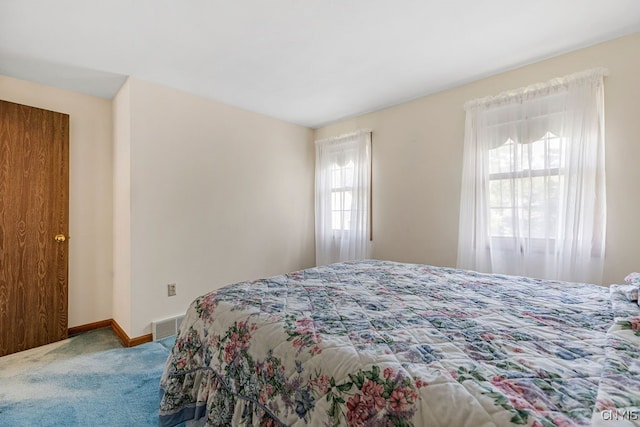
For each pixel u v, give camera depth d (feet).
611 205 6.54
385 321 3.56
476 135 8.31
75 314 8.82
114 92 9.01
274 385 3.14
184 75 8.09
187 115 9.18
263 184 11.30
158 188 8.52
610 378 2.17
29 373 6.39
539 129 7.33
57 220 8.13
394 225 10.46
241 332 3.72
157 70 7.77
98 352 7.45
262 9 5.54
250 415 3.33
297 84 8.77
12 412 5.08
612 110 6.52
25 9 5.35
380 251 10.85
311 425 2.72
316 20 5.90
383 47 6.88
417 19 5.89
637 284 4.21
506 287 5.10
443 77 8.37
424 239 9.68
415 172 9.91
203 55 7.11
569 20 5.91
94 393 5.65
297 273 6.32
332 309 4.01
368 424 2.36
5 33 6.05
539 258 7.36
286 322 3.55
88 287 9.04
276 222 11.71
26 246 7.60
